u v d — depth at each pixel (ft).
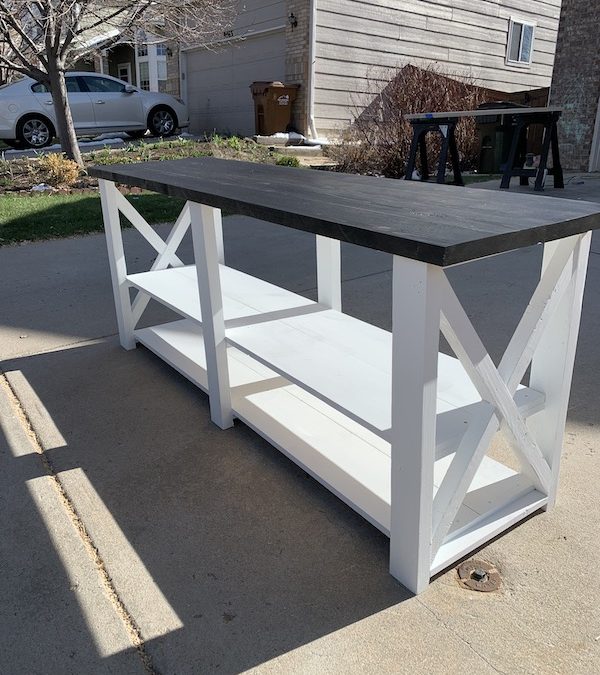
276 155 31.01
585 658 4.97
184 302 9.44
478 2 41.37
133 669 4.99
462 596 5.63
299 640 5.21
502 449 7.96
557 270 5.63
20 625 5.43
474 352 5.20
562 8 29.78
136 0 26.66
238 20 39.52
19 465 7.86
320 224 5.31
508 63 45.09
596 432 8.19
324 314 8.76
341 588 5.76
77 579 5.95
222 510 6.93
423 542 5.49
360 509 6.41
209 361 8.36
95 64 59.72
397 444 5.34
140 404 9.37
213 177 8.77
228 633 5.30
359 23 35.83
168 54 46.73
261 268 16.42
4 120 35.50
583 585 5.72
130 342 11.32
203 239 7.64
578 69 29.84
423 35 39.06
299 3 34.04
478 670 4.88
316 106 35.65
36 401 9.52
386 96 34.76
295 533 6.54
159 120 40.63
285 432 7.88
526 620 5.35
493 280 14.79
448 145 26.08
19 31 24.73
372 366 6.94
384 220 5.20
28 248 18.48
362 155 29.66
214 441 8.32
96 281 15.44
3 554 6.30
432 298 4.71
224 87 42.78
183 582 5.89
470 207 5.84
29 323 12.81
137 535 6.55
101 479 7.54
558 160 25.05
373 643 5.16
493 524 6.22
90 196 23.93
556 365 6.15
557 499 6.93
